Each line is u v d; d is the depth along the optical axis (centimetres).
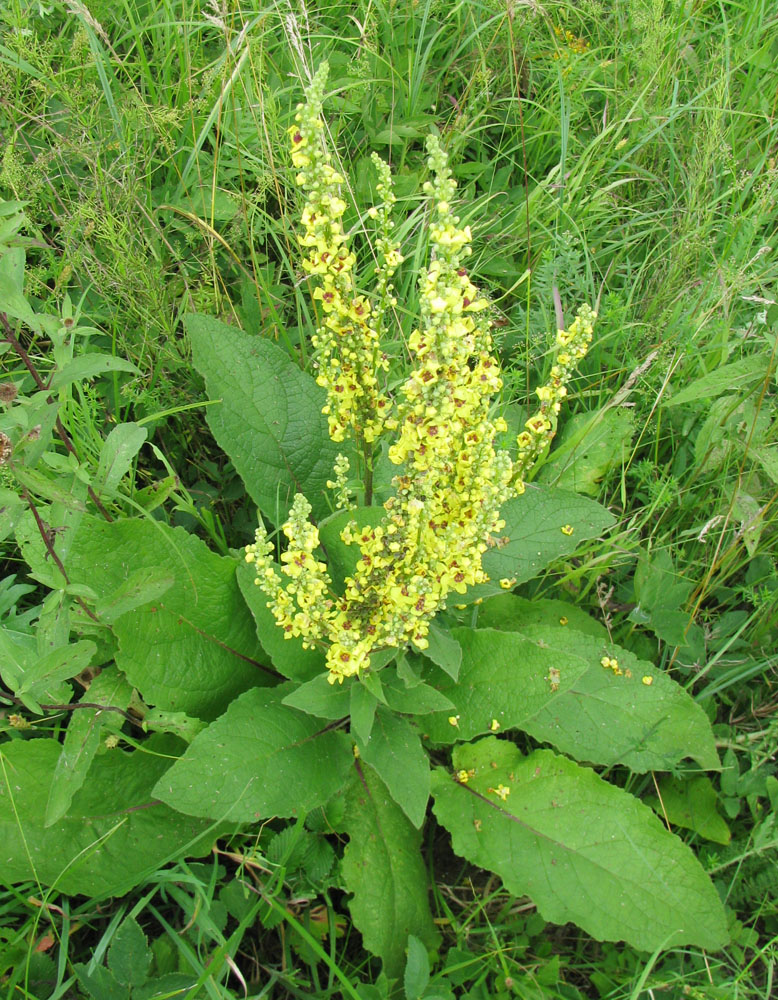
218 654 74
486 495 60
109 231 81
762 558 88
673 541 93
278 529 79
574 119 115
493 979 70
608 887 67
